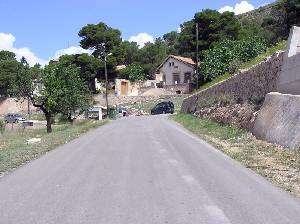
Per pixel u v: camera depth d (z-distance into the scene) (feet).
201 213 23.18
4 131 134.62
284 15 232.94
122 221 21.83
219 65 192.65
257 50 175.32
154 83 309.83
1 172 39.86
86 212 23.79
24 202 26.66
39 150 56.90
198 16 265.75
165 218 22.26
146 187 30.17
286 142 47.09
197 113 120.06
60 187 31.01
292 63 60.18
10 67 287.07
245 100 79.61
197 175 34.81
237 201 25.94
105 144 61.11
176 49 362.12
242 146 53.26
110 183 31.89
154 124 104.94
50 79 116.16
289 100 51.70
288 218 22.17
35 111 263.29
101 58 300.61
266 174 34.94
